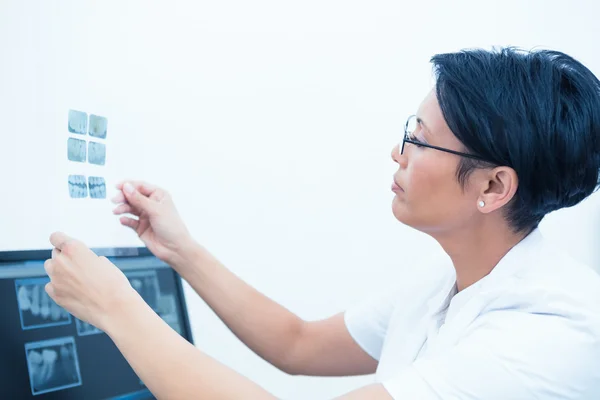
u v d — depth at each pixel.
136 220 1.08
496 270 0.91
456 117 0.83
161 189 1.09
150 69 1.19
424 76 1.70
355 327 1.14
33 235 1.00
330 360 1.15
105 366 0.95
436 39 1.72
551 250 0.91
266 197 1.38
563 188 0.85
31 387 0.84
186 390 0.73
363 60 1.57
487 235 0.92
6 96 0.97
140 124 1.17
